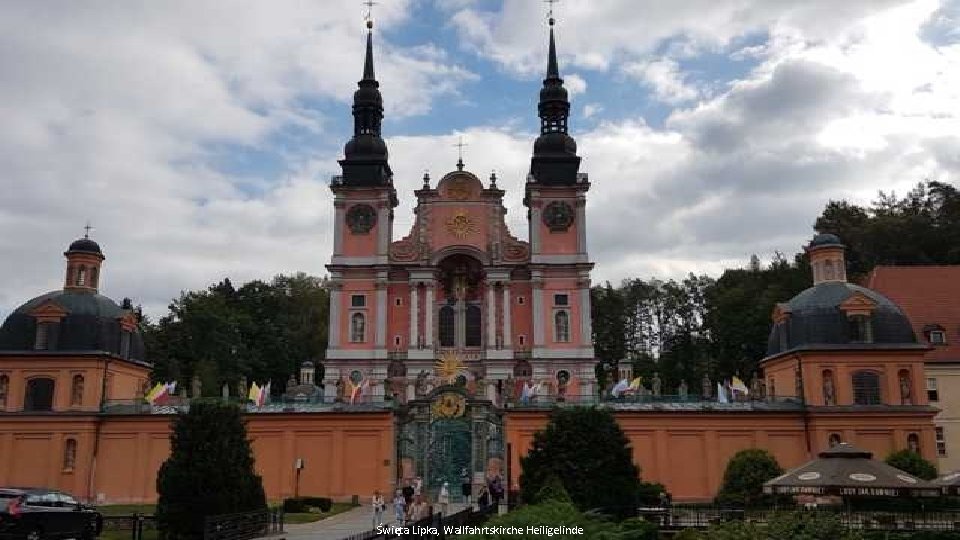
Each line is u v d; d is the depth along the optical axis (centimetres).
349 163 8981
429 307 8694
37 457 6366
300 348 13125
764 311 10462
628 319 13600
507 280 8725
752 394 7050
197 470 3981
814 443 6322
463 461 6188
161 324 12056
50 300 6775
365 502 6162
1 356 6562
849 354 6488
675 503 5656
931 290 8175
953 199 10419
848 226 10600
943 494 5062
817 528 2584
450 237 8881
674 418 6372
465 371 8638
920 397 6419
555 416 4144
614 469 3975
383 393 8050
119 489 6306
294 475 6272
